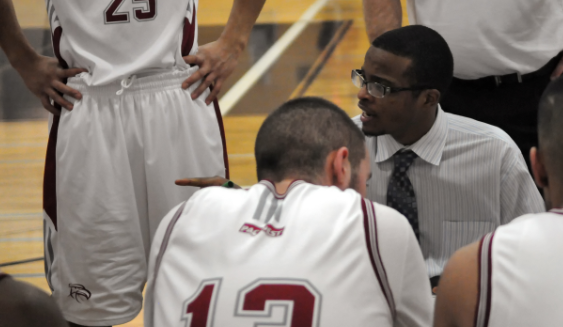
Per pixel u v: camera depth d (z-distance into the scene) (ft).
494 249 5.72
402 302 6.58
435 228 10.42
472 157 10.09
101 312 11.09
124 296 11.07
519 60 12.73
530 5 12.42
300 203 6.63
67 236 11.04
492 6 12.45
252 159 25.75
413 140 10.18
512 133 13.25
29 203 22.31
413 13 13.47
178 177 11.07
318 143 7.01
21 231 19.84
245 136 28.58
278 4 62.85
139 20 10.56
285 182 6.98
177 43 10.93
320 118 7.14
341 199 6.63
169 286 6.58
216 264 6.41
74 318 11.27
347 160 7.11
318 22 54.39
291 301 6.07
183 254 6.67
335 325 6.00
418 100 9.72
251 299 6.12
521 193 10.11
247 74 39.75
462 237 10.39
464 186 10.15
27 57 10.99
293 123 7.10
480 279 5.69
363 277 6.26
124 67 10.55
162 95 10.79
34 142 29.30
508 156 10.03
